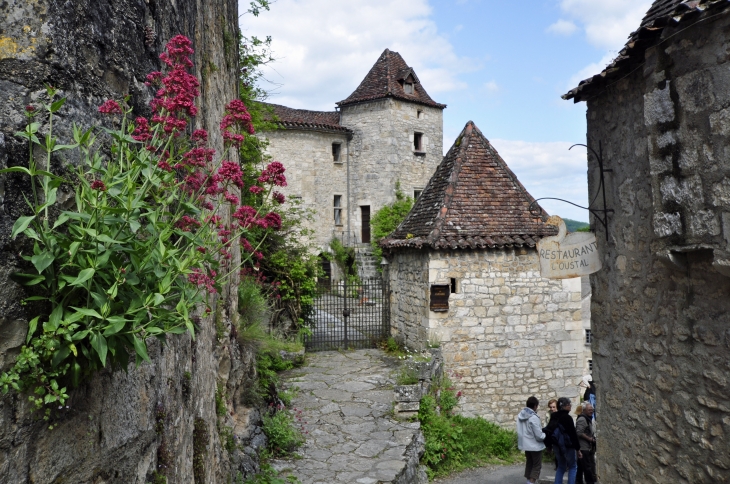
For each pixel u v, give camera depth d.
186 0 3.92
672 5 4.10
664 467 4.07
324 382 10.13
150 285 1.88
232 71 7.85
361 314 16.00
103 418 2.05
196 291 2.19
